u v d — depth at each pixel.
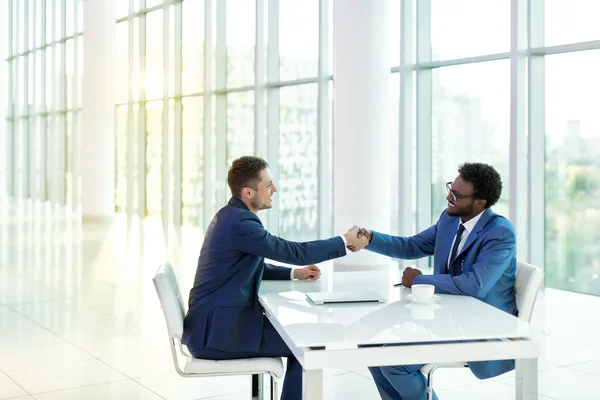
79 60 17.84
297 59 10.43
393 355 2.34
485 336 2.41
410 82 8.46
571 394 4.19
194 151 13.59
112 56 14.84
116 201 16.73
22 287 7.75
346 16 8.06
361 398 4.12
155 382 4.50
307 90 10.36
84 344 5.40
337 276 3.68
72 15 17.86
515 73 7.15
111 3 14.77
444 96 8.39
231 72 12.26
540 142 7.44
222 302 3.12
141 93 15.05
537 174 7.43
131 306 6.75
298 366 3.26
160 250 10.67
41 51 19.88
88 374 4.66
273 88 11.02
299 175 10.62
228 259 3.15
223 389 4.36
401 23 8.37
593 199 7.27
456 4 8.12
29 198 21.86
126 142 16.23
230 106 12.41
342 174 8.19
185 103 13.73
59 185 19.39
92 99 14.79
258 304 3.19
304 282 3.48
